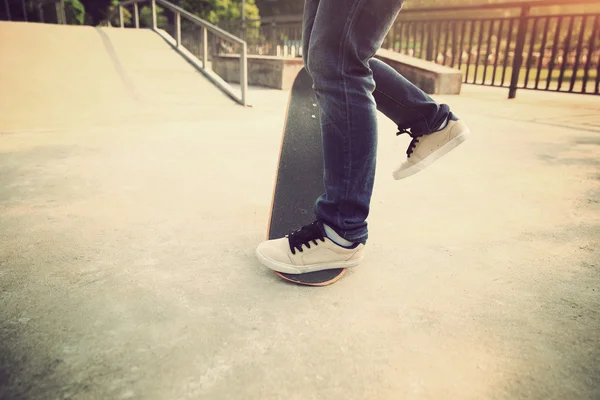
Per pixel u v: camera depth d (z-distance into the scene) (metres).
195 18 5.38
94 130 3.31
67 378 0.81
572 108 4.70
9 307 1.03
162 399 0.76
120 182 2.04
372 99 1.05
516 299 1.09
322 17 0.98
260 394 0.78
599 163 2.40
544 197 1.86
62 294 1.09
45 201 1.77
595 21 4.91
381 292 1.12
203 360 0.86
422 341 0.92
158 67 5.36
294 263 1.16
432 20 6.95
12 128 3.24
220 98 4.70
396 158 2.59
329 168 1.09
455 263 1.29
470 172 2.26
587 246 1.39
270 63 6.60
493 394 0.78
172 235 1.47
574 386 0.79
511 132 3.33
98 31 6.12
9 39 5.14
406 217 1.65
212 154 2.60
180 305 1.05
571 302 1.07
